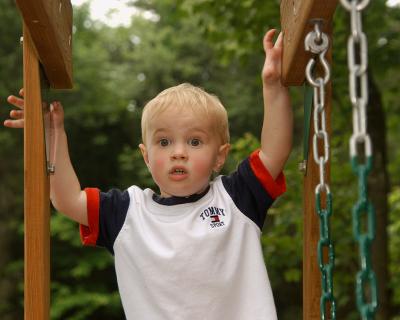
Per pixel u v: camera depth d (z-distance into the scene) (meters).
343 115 6.80
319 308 2.52
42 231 2.33
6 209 14.98
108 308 15.23
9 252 14.92
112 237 2.76
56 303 14.35
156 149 2.75
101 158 16.80
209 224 2.67
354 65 1.63
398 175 9.09
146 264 2.66
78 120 16.20
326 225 2.22
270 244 6.57
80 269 14.62
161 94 2.83
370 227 1.58
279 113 2.68
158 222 2.70
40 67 2.47
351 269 6.74
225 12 6.95
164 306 2.61
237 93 17.33
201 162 2.72
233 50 7.40
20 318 14.88
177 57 18.23
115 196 2.80
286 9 2.55
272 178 2.71
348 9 1.63
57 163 2.71
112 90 16.75
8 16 14.35
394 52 7.12
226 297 2.62
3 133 13.89
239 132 17.30
